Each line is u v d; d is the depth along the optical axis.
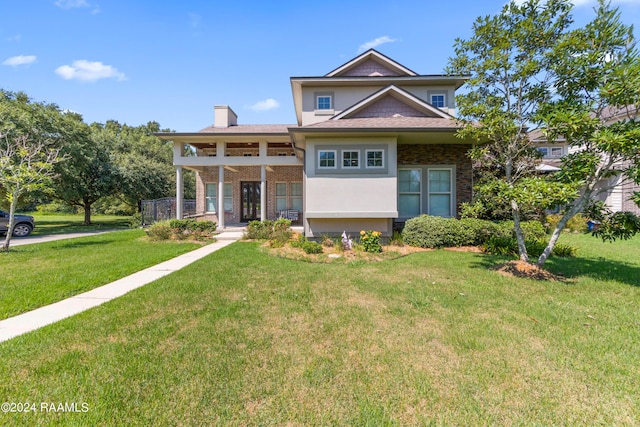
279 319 4.06
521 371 2.84
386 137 10.03
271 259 8.12
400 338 3.50
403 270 6.76
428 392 2.54
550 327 3.77
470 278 6.04
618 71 4.93
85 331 3.68
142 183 24.28
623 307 4.43
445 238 9.43
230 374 2.78
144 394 2.49
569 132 5.51
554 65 5.98
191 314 4.23
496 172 13.09
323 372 2.82
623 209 14.81
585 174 5.59
